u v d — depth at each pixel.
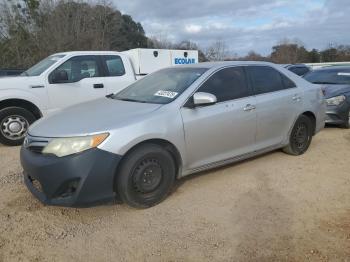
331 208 4.36
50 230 3.89
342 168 5.73
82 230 3.90
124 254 3.49
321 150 6.73
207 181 5.16
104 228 3.94
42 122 4.55
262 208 4.36
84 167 3.87
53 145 3.96
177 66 5.68
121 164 4.09
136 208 4.30
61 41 27.91
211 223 4.02
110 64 8.34
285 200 4.57
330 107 8.62
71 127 4.13
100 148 3.92
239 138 5.19
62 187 3.92
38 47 27.03
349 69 9.96
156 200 4.38
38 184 4.35
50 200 3.98
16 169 5.71
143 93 5.16
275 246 3.58
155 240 3.70
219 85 5.07
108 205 4.44
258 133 5.45
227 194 4.74
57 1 29.08
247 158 5.55
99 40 31.53
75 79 7.87
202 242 3.66
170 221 4.06
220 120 4.88
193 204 4.46
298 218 4.11
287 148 6.19
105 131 3.98
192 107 4.66
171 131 4.39
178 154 4.53
